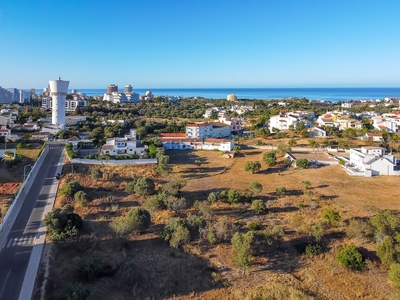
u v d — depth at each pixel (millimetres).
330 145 128625
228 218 63781
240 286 43969
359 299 41844
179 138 138375
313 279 45812
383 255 47938
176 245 52000
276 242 53219
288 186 83625
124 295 41312
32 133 131750
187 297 41531
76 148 117000
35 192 73562
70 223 53531
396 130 158250
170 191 73875
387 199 72750
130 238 55031
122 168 96000
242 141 145375
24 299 39250
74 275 44281
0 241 52281
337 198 73938
